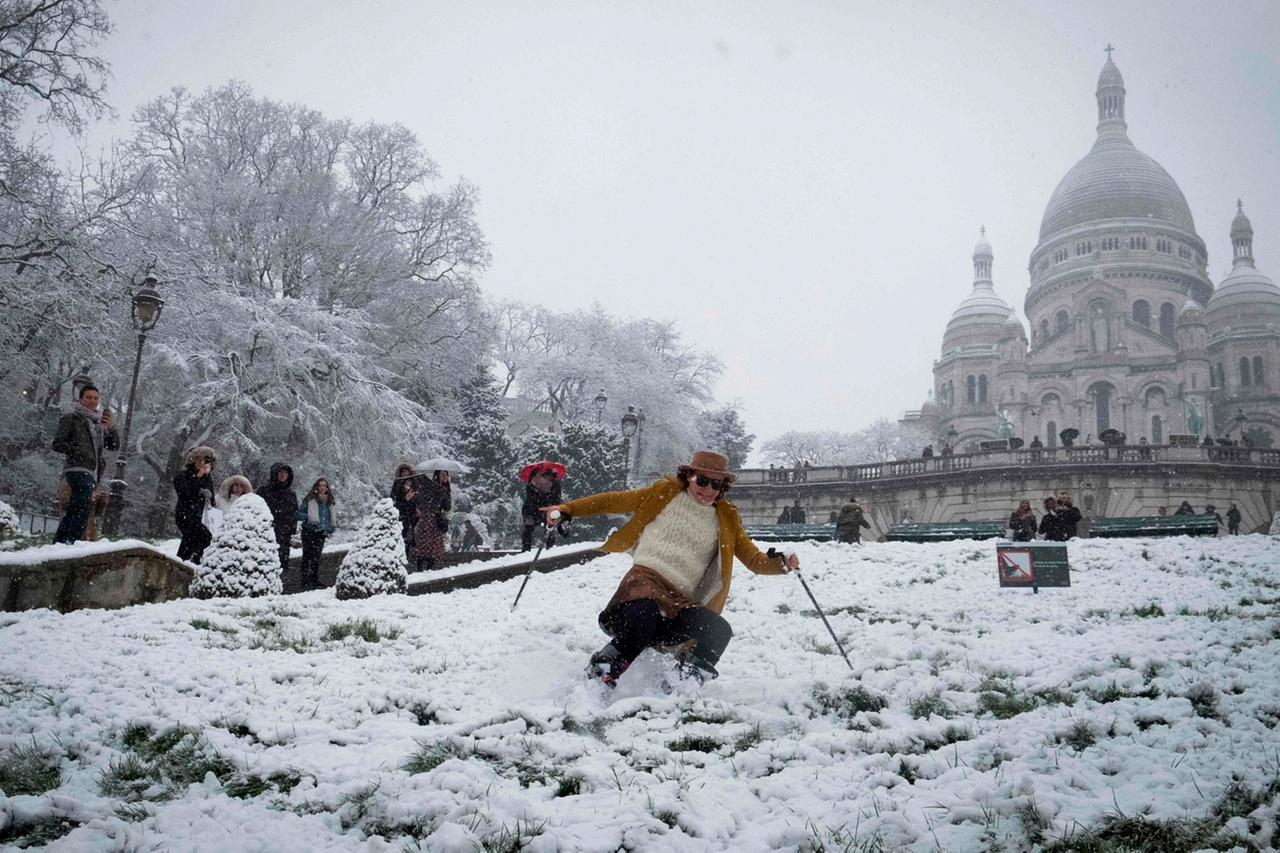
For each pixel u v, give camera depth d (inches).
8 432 1099.9
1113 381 3959.2
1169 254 4852.4
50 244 1024.9
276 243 1417.3
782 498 2108.8
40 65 1033.5
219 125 1470.2
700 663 209.6
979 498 1930.4
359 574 407.5
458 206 1608.0
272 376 1234.0
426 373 1587.1
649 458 2472.9
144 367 1148.5
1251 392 4239.7
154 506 1187.9
